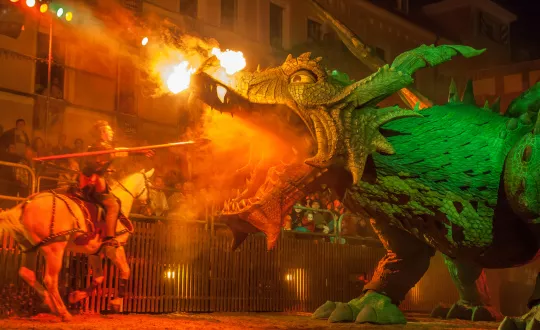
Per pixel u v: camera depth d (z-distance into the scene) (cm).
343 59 2347
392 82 751
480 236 748
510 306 1731
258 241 1270
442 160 753
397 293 895
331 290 1383
